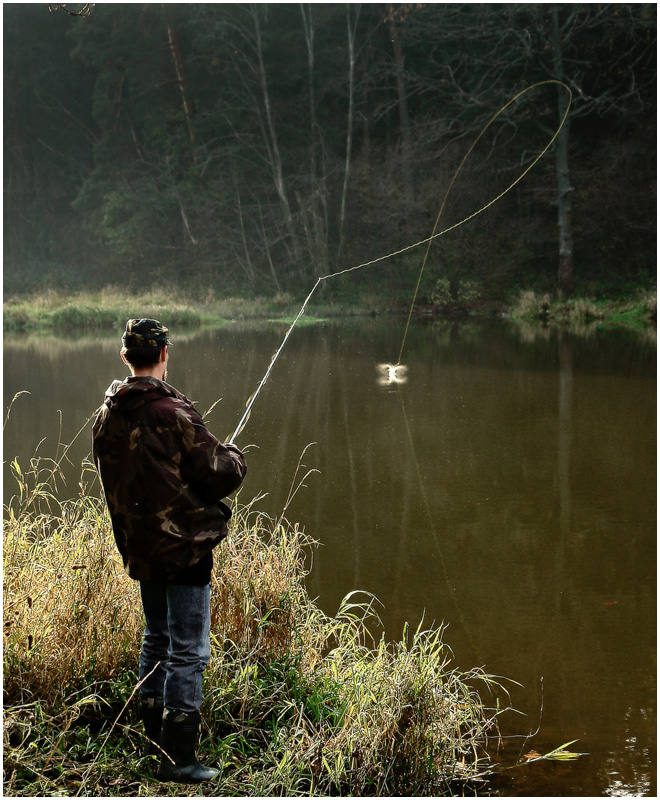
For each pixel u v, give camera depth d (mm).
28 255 41875
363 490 6844
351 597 4641
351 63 30781
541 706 3482
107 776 2615
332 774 2771
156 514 2529
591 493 6715
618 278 27297
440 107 32000
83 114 45000
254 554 3570
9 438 8875
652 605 4535
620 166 27453
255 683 3162
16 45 43281
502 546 5500
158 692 2746
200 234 34375
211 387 12320
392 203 29453
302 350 17422
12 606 3082
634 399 10922
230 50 34312
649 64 27562
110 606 3248
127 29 36781
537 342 17891
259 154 33188
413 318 25781
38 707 2824
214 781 2650
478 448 8289
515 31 25094
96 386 12703
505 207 29484
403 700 2967
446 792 2867
